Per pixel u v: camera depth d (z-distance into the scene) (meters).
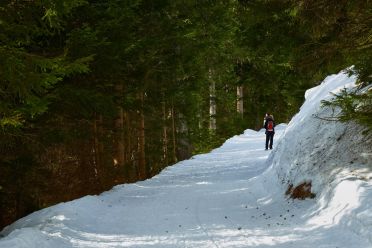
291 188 10.75
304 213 8.99
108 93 14.34
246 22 12.93
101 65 12.74
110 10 12.55
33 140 11.17
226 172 16.67
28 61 7.90
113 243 7.57
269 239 7.33
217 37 25.39
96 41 11.91
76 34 10.74
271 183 12.29
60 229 8.38
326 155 10.52
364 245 6.24
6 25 8.19
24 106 8.85
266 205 10.59
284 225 8.34
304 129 12.73
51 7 8.05
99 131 17.47
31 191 13.48
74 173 17.33
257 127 42.50
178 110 26.23
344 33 8.54
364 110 8.28
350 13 8.59
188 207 10.79
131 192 13.50
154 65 17.62
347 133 10.55
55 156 16.53
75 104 11.62
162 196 12.46
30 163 12.42
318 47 9.23
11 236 7.23
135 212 10.43
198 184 14.29
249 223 8.78
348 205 7.69
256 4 12.06
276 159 13.45
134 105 16.91
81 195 16.83
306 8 9.06
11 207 14.59
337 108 11.87
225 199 11.60
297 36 13.45
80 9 12.13
